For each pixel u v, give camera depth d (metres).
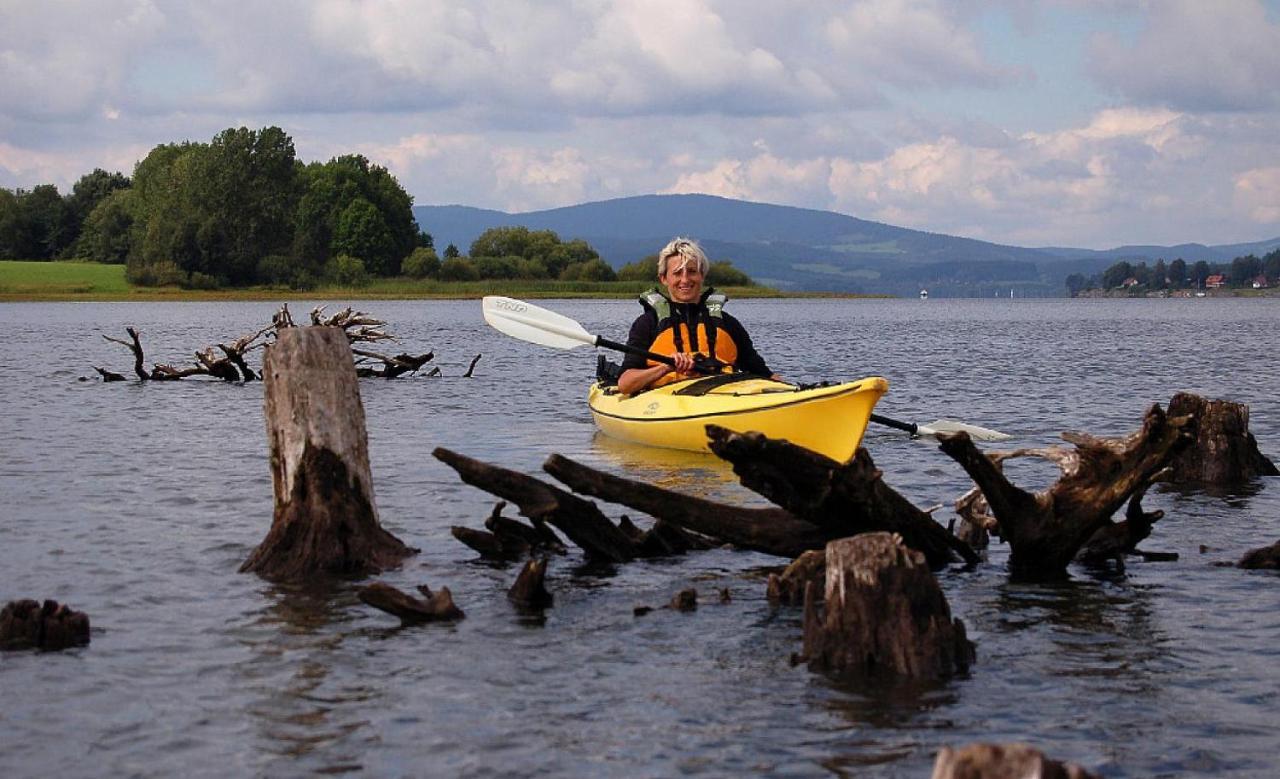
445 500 9.97
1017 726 5.11
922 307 124.44
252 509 9.60
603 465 12.12
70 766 4.75
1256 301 186.75
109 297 99.50
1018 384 22.31
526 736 5.04
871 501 7.11
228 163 109.94
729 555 8.08
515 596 6.94
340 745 4.95
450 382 22.55
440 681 5.66
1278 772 4.68
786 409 11.19
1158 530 8.87
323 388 7.65
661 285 13.08
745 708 5.32
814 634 5.93
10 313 70.69
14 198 145.00
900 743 4.95
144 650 6.07
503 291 115.06
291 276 111.12
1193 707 5.32
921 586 5.82
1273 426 15.38
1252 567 7.68
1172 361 29.56
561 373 25.00
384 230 116.56
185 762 4.79
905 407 17.94
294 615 6.66
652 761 4.79
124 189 144.88
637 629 6.45
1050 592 7.15
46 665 5.83
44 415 16.52
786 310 103.81
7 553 8.03
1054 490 7.39
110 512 9.45
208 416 16.45
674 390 12.80
